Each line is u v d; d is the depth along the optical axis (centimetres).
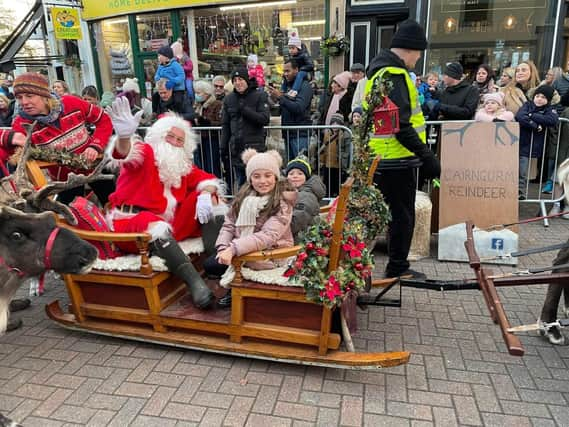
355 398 254
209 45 871
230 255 259
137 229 298
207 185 340
